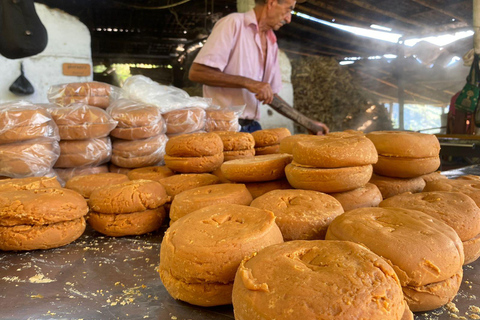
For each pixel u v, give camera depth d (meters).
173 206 1.79
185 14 8.55
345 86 9.76
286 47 10.64
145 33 10.14
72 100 2.85
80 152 2.51
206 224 1.35
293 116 3.90
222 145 2.42
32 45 3.97
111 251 1.75
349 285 0.94
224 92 3.96
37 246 1.71
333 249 1.12
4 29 3.82
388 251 1.18
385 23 8.64
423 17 8.24
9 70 5.25
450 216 1.47
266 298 0.94
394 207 1.56
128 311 1.22
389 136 2.01
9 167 2.22
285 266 1.03
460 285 1.39
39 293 1.34
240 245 1.21
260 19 3.94
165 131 2.85
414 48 8.48
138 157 2.66
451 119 6.38
